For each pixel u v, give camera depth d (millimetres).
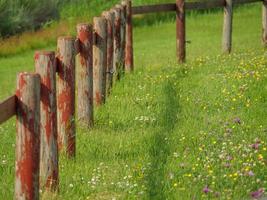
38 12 66688
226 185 15297
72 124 18562
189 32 59312
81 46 21594
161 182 15625
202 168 16422
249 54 35938
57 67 18422
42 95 15742
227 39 38375
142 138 19984
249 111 22422
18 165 13641
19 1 65375
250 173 15500
